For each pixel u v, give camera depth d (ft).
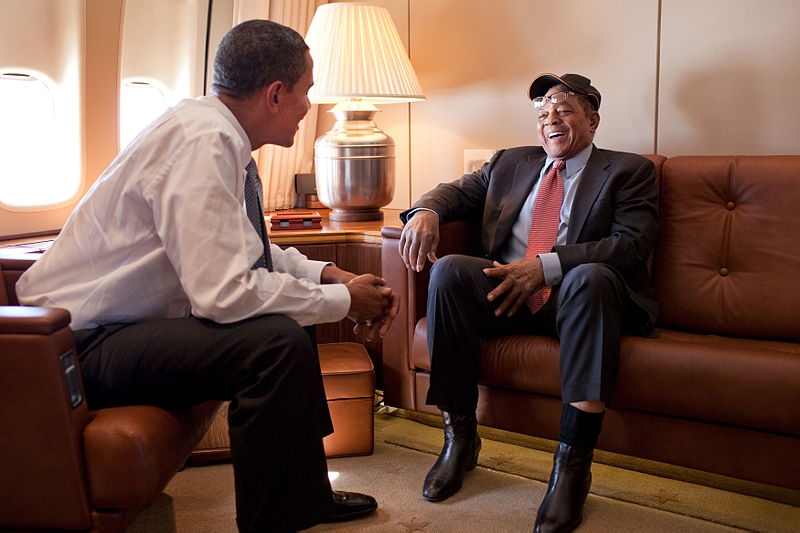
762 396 5.24
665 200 7.18
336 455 7.07
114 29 7.60
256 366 4.37
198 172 4.43
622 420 5.95
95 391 4.44
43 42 7.16
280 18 9.32
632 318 6.11
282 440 4.35
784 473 5.33
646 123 7.99
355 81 8.24
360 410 7.04
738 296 6.66
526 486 6.42
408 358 7.14
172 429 4.34
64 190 7.71
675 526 5.67
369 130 8.82
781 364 5.20
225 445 6.95
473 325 6.23
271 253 5.82
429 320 6.32
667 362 5.60
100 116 7.75
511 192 7.25
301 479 4.44
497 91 8.96
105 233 4.68
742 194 6.81
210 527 5.76
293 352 4.38
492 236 7.24
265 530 4.38
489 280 6.32
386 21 8.59
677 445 5.74
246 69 4.87
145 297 4.74
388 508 6.04
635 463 6.90
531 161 7.29
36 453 3.91
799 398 5.11
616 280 5.77
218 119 4.67
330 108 10.40
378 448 7.35
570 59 8.38
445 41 9.29
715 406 5.44
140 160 4.59
